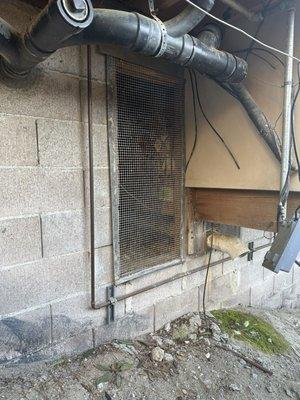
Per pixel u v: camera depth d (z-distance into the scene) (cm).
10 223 158
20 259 162
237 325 269
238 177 213
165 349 216
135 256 216
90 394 163
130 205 211
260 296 339
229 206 233
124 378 178
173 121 234
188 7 145
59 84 171
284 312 349
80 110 180
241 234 298
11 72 144
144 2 181
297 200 197
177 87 233
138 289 220
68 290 183
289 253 165
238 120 210
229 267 296
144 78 211
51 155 170
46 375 168
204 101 227
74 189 181
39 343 173
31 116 161
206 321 260
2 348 159
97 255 194
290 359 242
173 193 239
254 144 203
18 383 158
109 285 202
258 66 198
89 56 178
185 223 251
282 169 182
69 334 186
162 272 238
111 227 199
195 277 266
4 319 159
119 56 192
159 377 187
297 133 184
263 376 211
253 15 184
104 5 178
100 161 190
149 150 221
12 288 161
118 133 199
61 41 117
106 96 190
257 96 200
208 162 230
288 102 177
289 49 174
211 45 183
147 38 132
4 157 154
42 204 169
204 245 266
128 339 217
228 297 300
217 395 186
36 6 162
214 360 215
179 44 145
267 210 212
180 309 256
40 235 169
